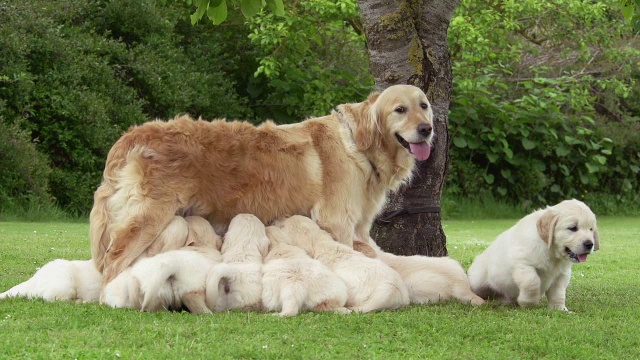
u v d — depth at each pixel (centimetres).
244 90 2281
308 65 2239
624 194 2405
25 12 1814
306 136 740
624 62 2416
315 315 618
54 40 1823
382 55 884
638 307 729
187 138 697
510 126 2184
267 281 641
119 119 1906
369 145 746
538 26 2386
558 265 701
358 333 565
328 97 2075
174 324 562
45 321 558
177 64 2045
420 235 880
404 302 675
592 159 2280
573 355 526
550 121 2203
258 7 770
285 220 716
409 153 750
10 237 1229
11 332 524
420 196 880
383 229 882
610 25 2506
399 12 876
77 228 1478
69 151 1838
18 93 1766
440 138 885
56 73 1825
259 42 2116
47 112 1830
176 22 2116
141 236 667
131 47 2041
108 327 548
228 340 521
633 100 2523
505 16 2212
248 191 710
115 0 2011
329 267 679
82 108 1820
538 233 687
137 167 677
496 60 2358
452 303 708
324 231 717
